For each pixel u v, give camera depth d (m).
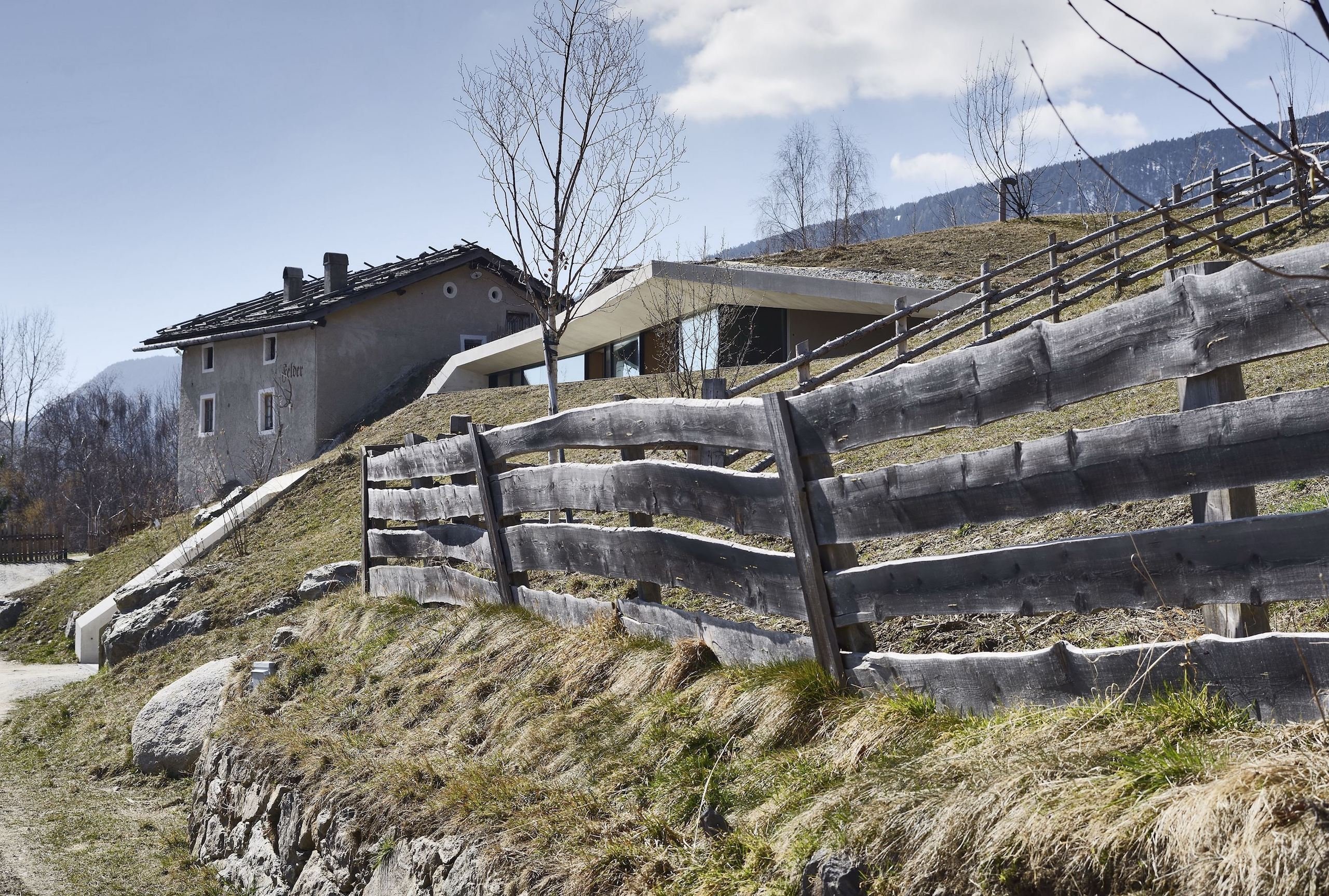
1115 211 27.62
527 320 33.44
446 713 6.06
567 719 5.16
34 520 56.66
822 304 21.50
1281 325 2.74
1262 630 3.00
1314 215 16.52
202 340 34.38
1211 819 2.41
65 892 6.63
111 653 13.16
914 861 2.95
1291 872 2.21
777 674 4.43
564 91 10.92
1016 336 3.49
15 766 10.09
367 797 5.41
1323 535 2.68
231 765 7.09
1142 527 5.41
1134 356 3.15
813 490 4.29
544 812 4.45
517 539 6.85
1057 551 3.36
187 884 6.64
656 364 23.94
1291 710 2.75
